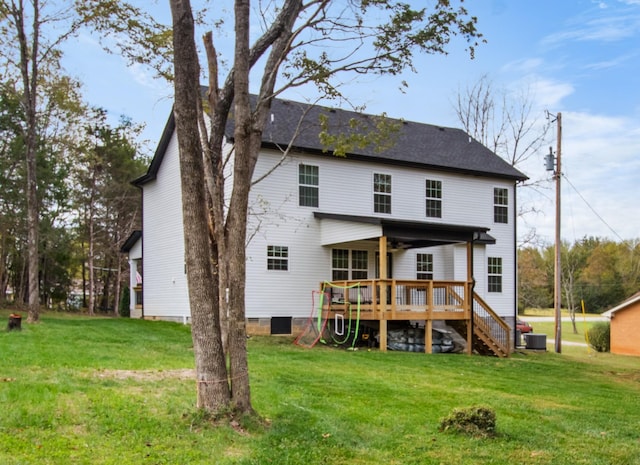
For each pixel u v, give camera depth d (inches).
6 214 1034.1
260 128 296.8
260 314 695.1
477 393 401.7
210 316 266.2
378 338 709.9
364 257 781.9
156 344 534.3
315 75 333.4
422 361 574.2
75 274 1492.4
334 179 757.9
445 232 682.2
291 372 422.6
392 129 379.9
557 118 901.2
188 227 265.4
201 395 265.9
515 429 303.4
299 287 722.2
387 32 349.7
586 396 446.0
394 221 641.6
